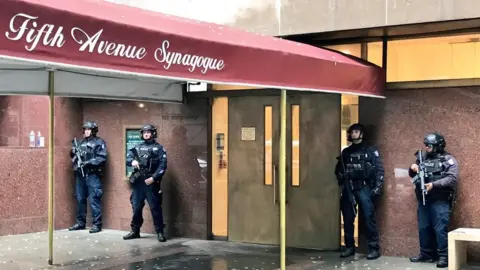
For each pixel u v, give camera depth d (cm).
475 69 876
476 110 871
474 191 869
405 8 860
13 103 1232
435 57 906
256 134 1055
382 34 932
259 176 1053
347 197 927
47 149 1211
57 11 475
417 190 871
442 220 850
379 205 937
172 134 1138
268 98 1043
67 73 928
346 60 829
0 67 845
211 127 1106
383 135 935
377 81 891
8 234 1149
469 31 881
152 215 1098
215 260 917
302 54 728
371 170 909
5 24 444
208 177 1102
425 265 862
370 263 879
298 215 1016
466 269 823
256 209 1055
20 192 1167
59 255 965
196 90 1107
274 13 977
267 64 673
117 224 1210
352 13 903
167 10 1083
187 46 578
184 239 1110
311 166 1005
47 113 1215
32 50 461
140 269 859
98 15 514
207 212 1102
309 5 943
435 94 899
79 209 1222
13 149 1157
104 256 955
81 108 1259
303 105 1014
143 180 1097
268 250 996
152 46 546
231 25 1020
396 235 924
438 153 863
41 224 1201
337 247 980
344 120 983
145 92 1043
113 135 1216
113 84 991
